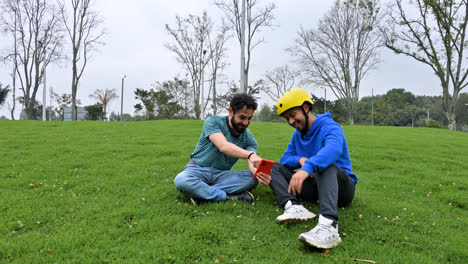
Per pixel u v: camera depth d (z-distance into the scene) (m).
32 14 29.14
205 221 2.61
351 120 31.22
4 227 2.50
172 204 3.09
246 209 2.95
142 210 2.90
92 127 11.47
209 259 2.05
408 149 7.88
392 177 4.82
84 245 2.23
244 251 2.17
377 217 2.84
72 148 6.84
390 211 3.04
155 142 8.23
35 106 41.19
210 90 34.72
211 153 3.15
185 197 3.32
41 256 2.05
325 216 2.28
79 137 8.80
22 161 5.41
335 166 2.55
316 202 3.17
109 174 4.59
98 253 2.10
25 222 2.63
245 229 2.49
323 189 2.37
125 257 2.07
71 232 2.42
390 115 44.75
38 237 2.34
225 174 3.22
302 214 2.59
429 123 36.50
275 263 2.01
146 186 3.88
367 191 3.94
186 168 3.17
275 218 2.76
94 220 2.69
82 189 3.71
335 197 2.33
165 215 2.79
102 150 6.69
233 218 2.68
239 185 3.15
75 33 28.50
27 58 29.89
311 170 2.34
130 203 3.14
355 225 2.62
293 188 2.35
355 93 30.92
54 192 3.60
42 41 29.86
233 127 3.06
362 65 30.17
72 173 4.57
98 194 3.52
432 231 2.61
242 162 5.59
